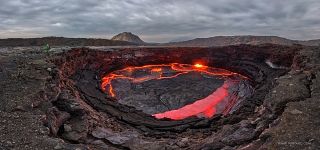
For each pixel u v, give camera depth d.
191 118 18.11
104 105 19.42
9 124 10.24
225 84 33.62
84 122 12.23
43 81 14.95
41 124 10.38
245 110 17.91
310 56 22.08
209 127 15.88
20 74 15.82
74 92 18.38
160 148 11.29
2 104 11.92
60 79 17.59
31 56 22.52
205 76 37.38
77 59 29.31
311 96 12.76
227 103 26.62
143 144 11.58
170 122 16.88
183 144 11.90
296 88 14.02
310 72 16.98
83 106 14.73
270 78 28.58
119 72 37.31
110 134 12.08
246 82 33.09
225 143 10.37
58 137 10.55
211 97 28.70
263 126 10.59
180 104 26.73
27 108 11.70
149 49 43.38
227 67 39.59
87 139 11.15
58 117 11.81
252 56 37.53
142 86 32.50
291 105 11.56
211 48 43.09
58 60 22.88
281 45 34.03
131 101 27.31
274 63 32.06
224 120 15.88
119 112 18.33
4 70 16.77
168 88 32.03
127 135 12.35
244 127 11.45
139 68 40.22
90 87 24.75
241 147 9.57
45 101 12.64
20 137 9.35
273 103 12.45
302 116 10.45
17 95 12.89
